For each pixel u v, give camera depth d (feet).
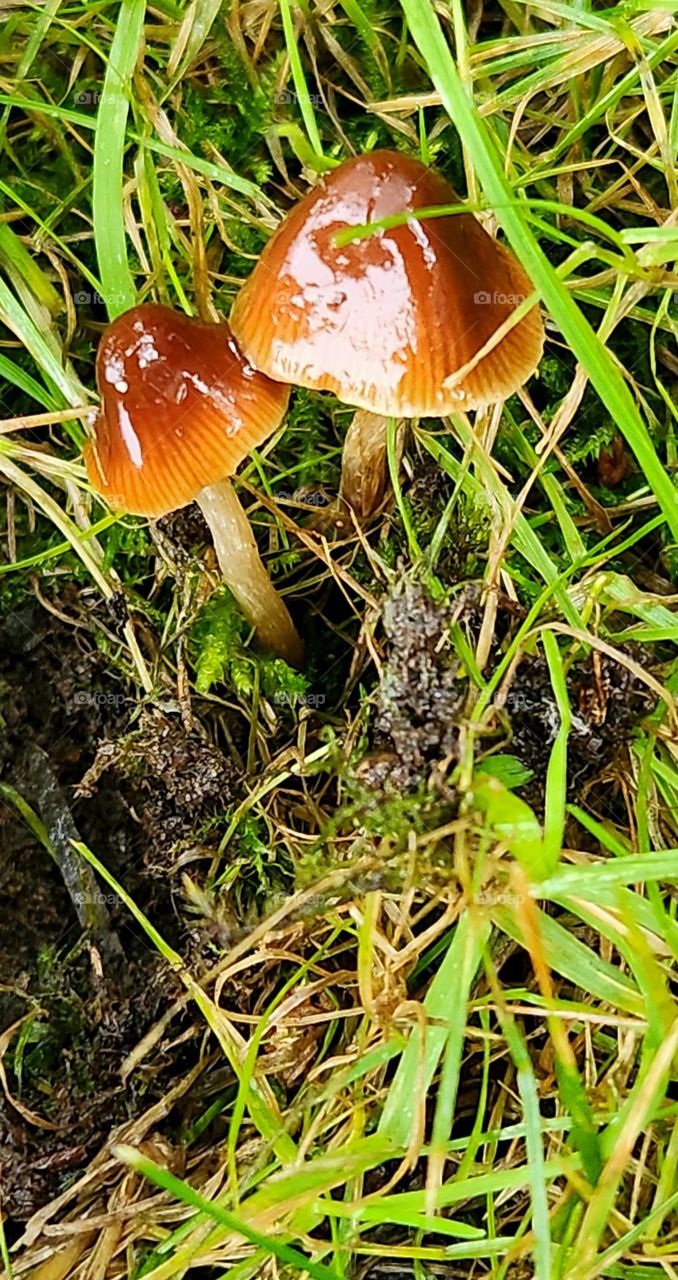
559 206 0.51
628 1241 0.47
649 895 0.49
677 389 0.63
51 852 0.58
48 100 0.62
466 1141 0.48
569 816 0.54
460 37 0.55
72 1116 0.54
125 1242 0.52
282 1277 0.50
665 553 0.61
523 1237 0.48
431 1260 0.52
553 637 0.51
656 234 0.50
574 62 0.58
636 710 0.53
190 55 0.60
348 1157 0.47
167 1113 0.54
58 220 0.62
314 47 0.62
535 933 0.45
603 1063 0.53
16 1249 0.53
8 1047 0.55
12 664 0.60
